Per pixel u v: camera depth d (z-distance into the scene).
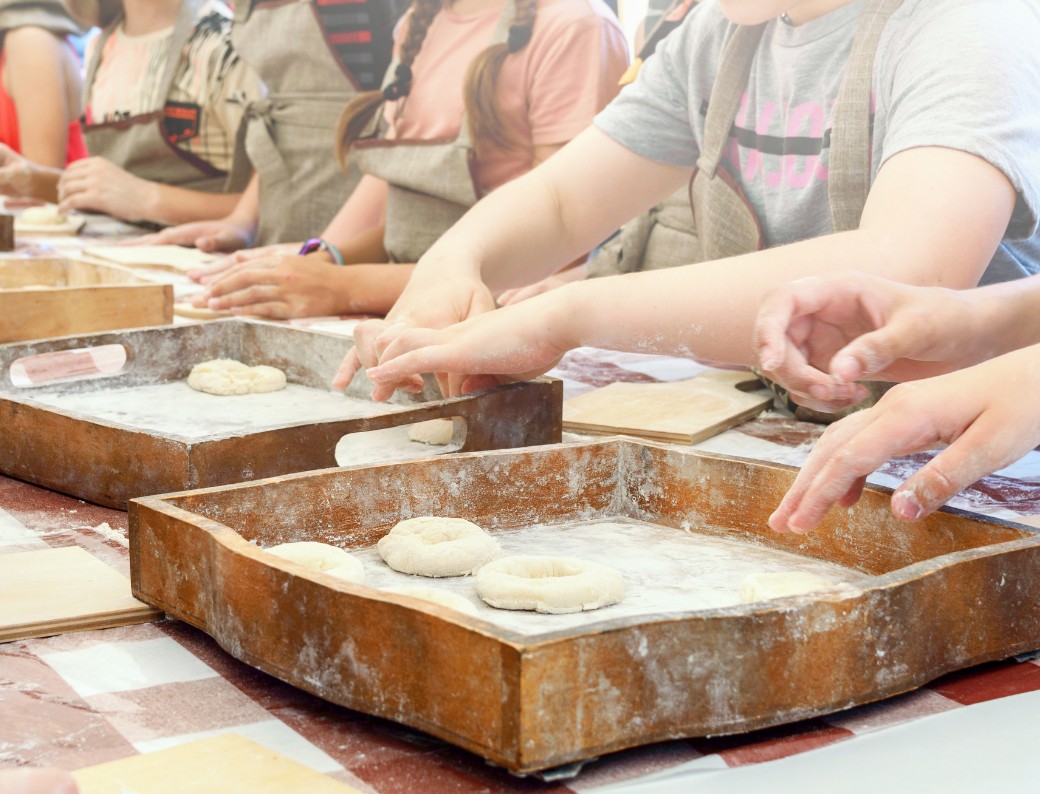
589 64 2.64
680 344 1.16
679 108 1.83
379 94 3.20
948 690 0.69
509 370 1.19
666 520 0.99
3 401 1.14
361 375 1.47
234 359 1.62
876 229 1.17
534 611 0.77
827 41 1.67
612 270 2.51
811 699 0.62
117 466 1.03
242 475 1.01
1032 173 1.26
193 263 2.79
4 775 0.47
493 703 0.55
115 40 4.12
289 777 0.56
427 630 0.58
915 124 1.29
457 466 0.95
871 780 0.57
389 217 2.98
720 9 1.79
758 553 0.91
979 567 0.69
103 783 0.55
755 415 1.48
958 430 0.76
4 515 1.03
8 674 0.70
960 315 0.90
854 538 0.87
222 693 0.68
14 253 2.83
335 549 0.82
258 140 3.40
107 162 3.67
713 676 0.59
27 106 4.61
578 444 1.00
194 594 0.75
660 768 0.58
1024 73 1.32
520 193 1.70
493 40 2.75
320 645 0.64
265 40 3.36
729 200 1.85
